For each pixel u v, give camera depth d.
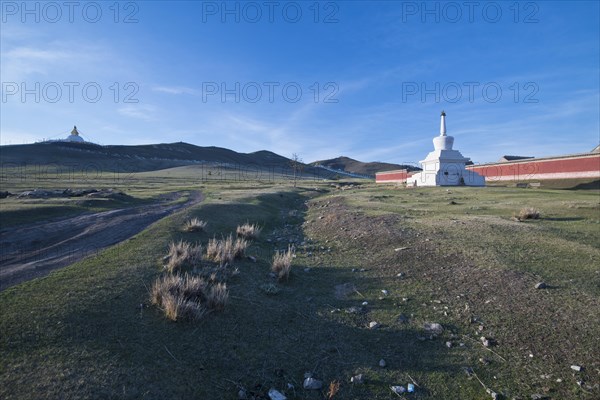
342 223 17.02
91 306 6.39
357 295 8.29
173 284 7.09
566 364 5.32
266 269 9.99
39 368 4.70
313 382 5.08
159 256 9.85
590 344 5.67
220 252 10.12
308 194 40.66
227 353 5.65
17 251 10.85
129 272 8.36
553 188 37.69
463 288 8.20
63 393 4.32
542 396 4.75
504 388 4.95
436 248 11.09
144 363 5.08
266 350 5.85
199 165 134.88
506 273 8.59
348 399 4.84
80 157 127.38
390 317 7.08
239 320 6.66
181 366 5.18
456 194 29.12
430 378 5.23
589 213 16.47
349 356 5.78
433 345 6.06
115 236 13.05
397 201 26.02
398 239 12.66
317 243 13.98
